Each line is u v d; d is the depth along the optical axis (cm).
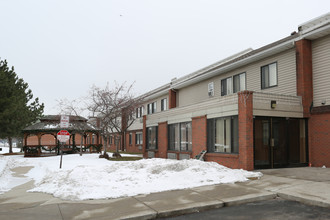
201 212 691
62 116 1472
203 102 1681
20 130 2866
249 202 771
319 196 754
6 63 2820
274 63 1631
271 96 1352
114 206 719
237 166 1320
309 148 1405
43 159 2180
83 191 855
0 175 1305
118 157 2247
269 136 1330
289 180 992
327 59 1362
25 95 3375
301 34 1435
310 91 1418
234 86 1962
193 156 1766
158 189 885
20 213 673
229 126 1426
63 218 629
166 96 2930
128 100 2308
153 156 2403
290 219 609
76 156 2298
